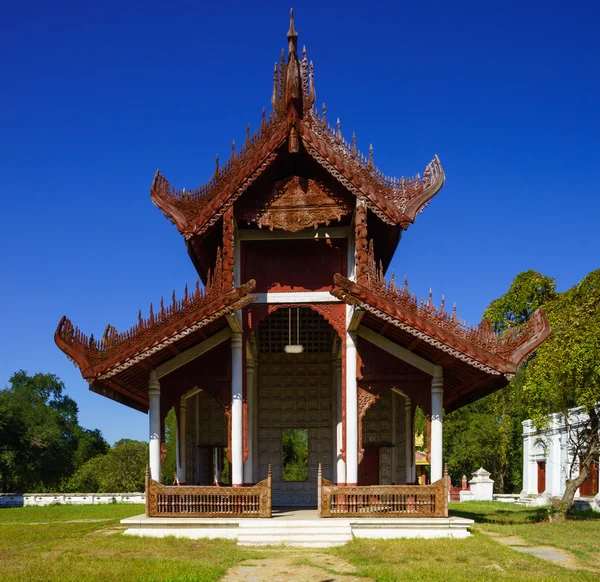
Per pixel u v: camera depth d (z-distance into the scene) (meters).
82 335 15.13
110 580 9.49
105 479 57.69
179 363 16.31
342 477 16.39
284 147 16.05
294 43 16.45
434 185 16.31
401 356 16.11
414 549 12.81
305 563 11.52
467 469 55.22
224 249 15.64
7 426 55.38
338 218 16.45
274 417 21.70
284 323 22.17
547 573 10.70
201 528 14.44
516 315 38.47
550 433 33.00
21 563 11.33
